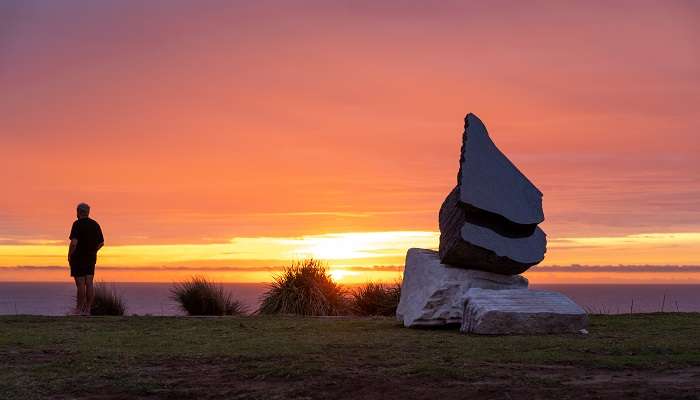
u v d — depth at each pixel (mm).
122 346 10984
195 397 7875
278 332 12680
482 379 8148
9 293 136875
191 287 20094
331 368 8828
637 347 10195
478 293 12469
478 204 12727
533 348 10250
